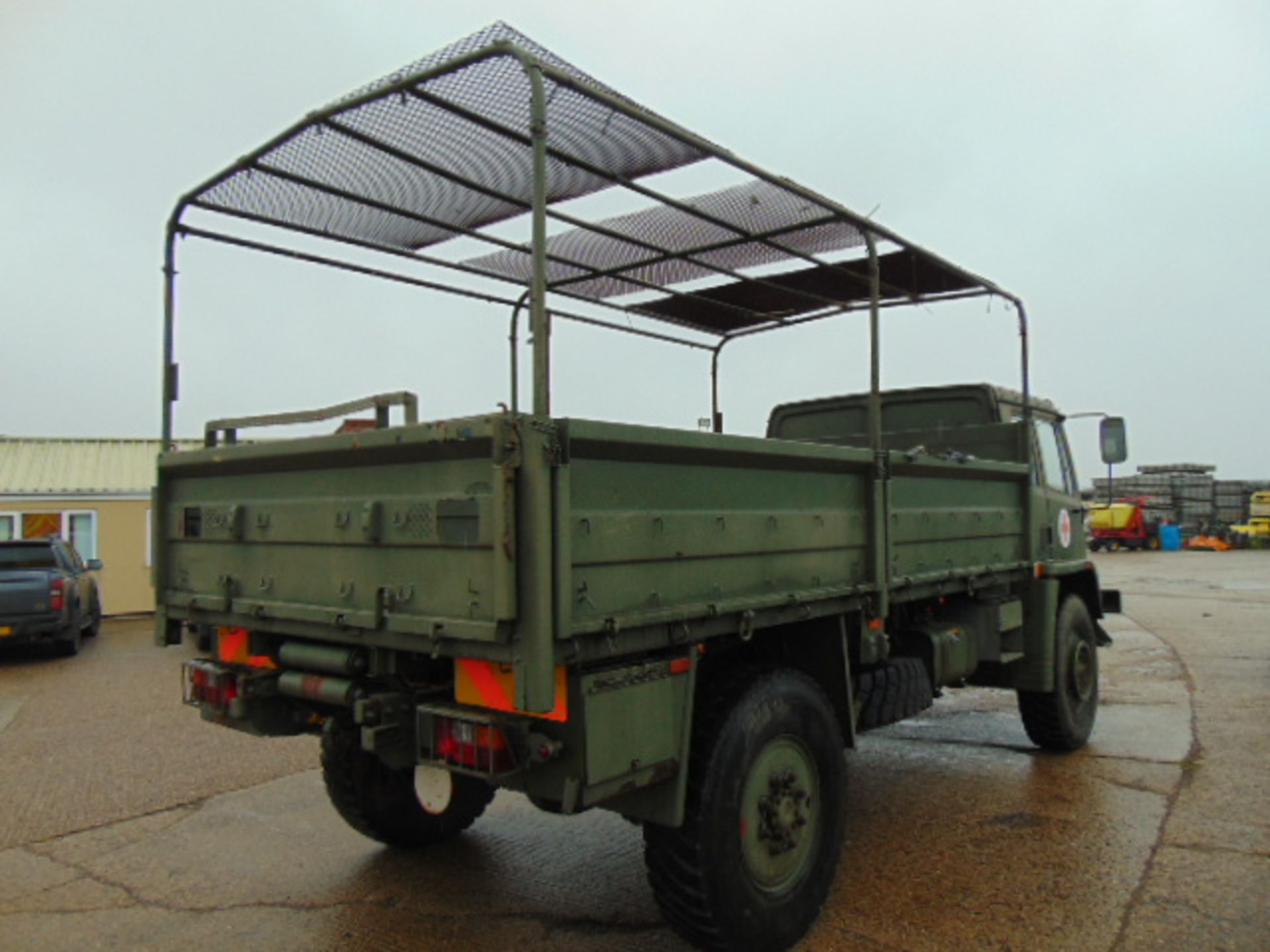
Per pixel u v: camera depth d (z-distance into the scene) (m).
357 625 3.15
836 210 4.23
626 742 2.95
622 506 2.95
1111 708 7.88
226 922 4.00
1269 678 9.23
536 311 2.82
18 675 11.37
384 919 4.00
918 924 3.78
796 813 3.58
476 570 2.77
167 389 4.23
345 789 4.53
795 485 3.75
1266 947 3.51
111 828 5.29
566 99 3.25
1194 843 4.57
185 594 4.02
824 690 4.04
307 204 4.41
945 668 5.26
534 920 3.96
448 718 2.96
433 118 3.52
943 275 5.95
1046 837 4.73
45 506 17.38
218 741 7.41
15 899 4.29
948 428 6.55
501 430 2.64
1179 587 21.22
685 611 3.13
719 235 5.26
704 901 3.20
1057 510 6.50
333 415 3.76
